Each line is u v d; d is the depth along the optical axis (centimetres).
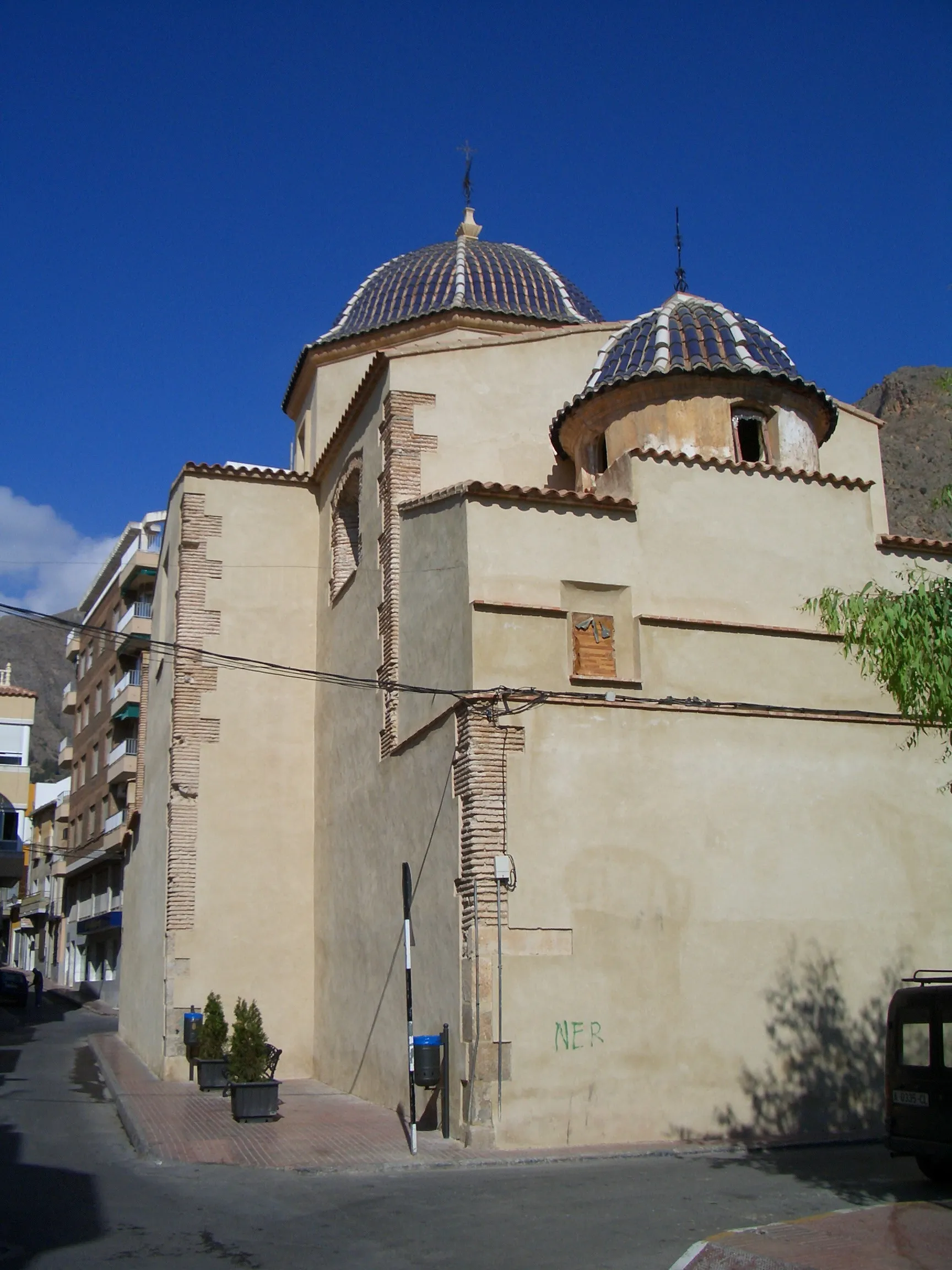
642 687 1545
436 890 1511
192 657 2247
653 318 2027
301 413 2791
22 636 18962
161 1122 1558
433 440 1948
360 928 1875
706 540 1652
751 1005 1477
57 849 5447
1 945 7212
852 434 2297
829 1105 1486
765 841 1543
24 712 5712
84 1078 2198
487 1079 1336
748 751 1567
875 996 1552
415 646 1689
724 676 1594
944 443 5797
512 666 1490
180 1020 2081
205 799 2195
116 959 4628
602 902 1434
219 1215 1023
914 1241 892
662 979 1441
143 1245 915
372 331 2541
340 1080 1930
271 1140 1414
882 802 1628
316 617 2353
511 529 1559
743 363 1883
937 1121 1141
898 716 1659
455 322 2492
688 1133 1404
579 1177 1186
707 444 1856
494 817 1411
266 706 2277
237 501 2361
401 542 1822
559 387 2088
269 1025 2122
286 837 2222
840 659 1670
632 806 1482
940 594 1109
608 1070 1387
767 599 1662
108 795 4856
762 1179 1173
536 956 1386
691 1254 873
